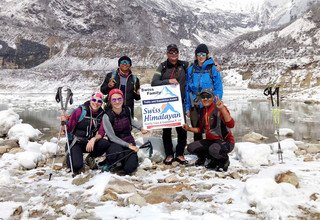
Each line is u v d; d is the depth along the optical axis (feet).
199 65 12.19
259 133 22.67
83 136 11.43
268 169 9.83
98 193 8.95
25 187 9.88
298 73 105.91
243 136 21.43
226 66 148.77
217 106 11.11
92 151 11.55
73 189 9.49
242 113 38.17
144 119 12.35
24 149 15.61
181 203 8.38
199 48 12.07
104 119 11.23
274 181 8.45
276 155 13.65
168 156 12.63
